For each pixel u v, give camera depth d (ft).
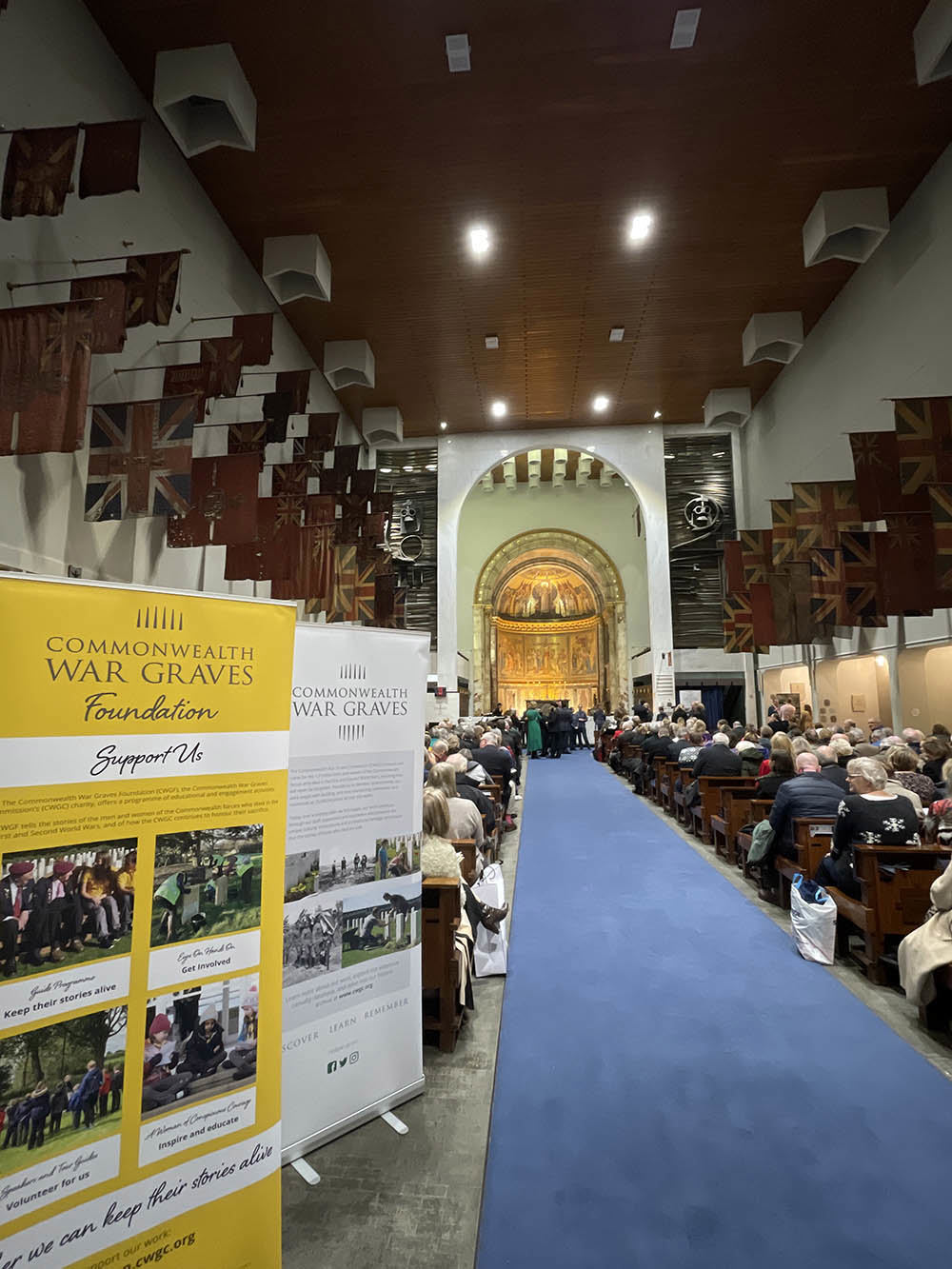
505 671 100.48
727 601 46.16
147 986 5.63
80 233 21.07
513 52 24.29
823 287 39.40
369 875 9.54
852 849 14.67
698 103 26.73
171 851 5.90
